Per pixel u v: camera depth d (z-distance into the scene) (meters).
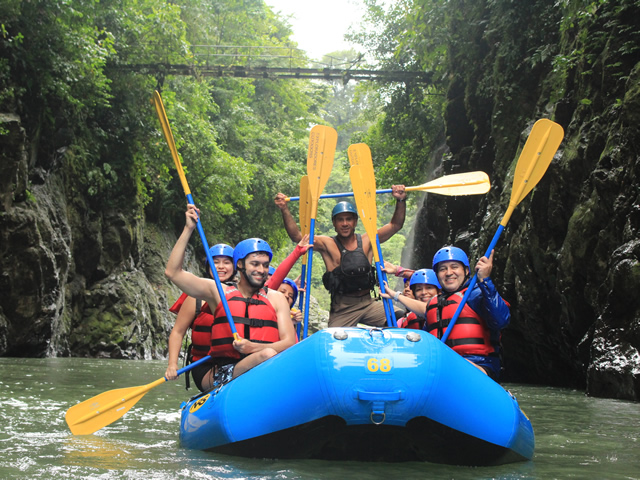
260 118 29.95
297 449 3.26
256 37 28.86
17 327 12.51
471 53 14.16
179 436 3.94
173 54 17.78
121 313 16.16
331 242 5.19
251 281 3.96
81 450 3.49
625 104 7.70
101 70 14.95
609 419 5.43
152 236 20.83
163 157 19.11
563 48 10.56
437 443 3.21
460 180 5.46
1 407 5.31
